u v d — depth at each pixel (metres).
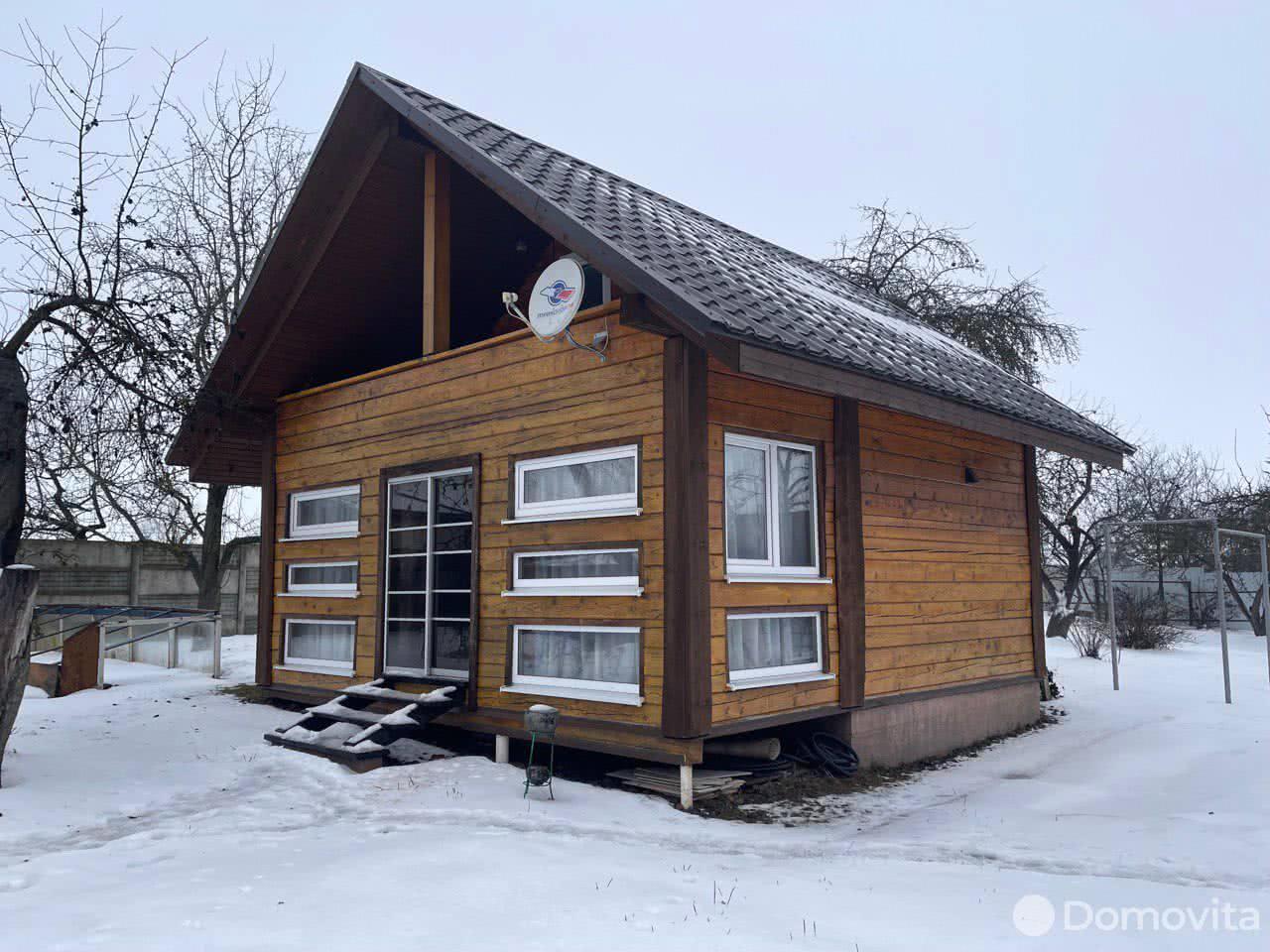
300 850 5.69
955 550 10.52
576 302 7.68
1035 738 10.83
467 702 8.80
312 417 11.42
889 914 4.60
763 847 6.22
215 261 18.41
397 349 12.34
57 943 3.99
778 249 13.89
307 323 11.30
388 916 4.38
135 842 5.97
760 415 8.02
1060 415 11.90
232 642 19.30
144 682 13.66
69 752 8.62
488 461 8.98
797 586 8.24
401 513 10.12
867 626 9.00
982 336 20.95
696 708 7.04
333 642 10.97
